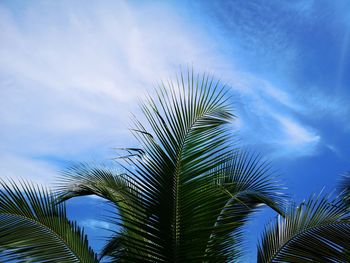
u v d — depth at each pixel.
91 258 4.02
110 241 4.41
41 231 3.85
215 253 3.29
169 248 3.21
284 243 3.60
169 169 3.20
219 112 3.36
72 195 4.79
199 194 3.22
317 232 3.48
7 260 3.61
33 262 3.71
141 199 3.21
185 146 3.23
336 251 3.36
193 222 3.21
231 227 3.51
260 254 3.70
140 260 3.23
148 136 3.19
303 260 3.50
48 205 3.95
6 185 3.75
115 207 3.60
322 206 3.55
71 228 4.02
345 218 3.39
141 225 3.21
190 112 3.27
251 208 4.49
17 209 3.79
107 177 5.01
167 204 3.19
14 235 3.71
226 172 4.61
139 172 3.19
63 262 3.87
